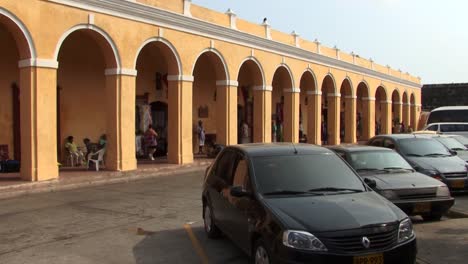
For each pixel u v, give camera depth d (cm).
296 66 2767
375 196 630
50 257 712
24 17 1366
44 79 1417
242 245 638
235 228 665
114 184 1495
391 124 4316
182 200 1202
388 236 536
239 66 2292
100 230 881
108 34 1620
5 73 1675
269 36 2530
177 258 702
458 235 812
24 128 1411
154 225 921
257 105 2484
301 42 2855
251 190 626
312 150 714
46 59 1422
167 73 2125
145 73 2255
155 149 2147
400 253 534
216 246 766
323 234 517
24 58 1400
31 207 1105
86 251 743
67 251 744
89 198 1230
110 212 1048
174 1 1897
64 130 1883
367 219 543
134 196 1263
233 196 652
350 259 508
